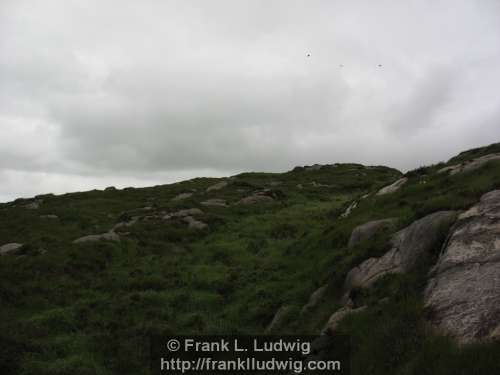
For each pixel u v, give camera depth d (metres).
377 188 31.88
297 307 17.67
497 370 7.98
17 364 14.77
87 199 56.66
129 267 27.20
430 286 12.02
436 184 23.03
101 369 15.07
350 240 20.75
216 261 28.53
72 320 19.05
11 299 21.16
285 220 38.34
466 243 12.69
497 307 9.73
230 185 60.22
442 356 8.98
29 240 32.22
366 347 10.88
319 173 73.88
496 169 20.22
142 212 43.06
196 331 18.25
